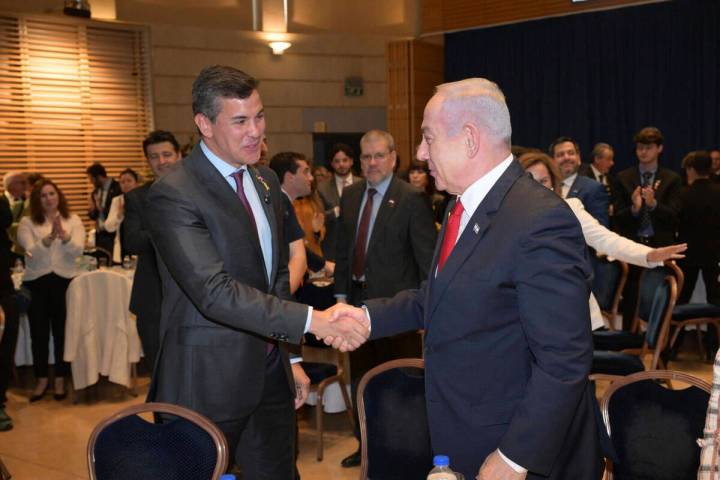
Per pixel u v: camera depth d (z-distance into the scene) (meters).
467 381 1.75
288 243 3.01
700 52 8.16
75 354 4.89
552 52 9.17
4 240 4.57
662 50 8.40
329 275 4.59
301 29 9.64
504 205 1.71
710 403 1.55
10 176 7.07
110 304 4.96
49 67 8.26
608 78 8.80
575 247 1.64
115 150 8.78
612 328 4.85
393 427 2.40
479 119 1.72
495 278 1.67
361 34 9.91
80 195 8.59
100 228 7.15
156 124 9.00
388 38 10.04
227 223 2.14
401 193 3.73
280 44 9.52
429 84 9.93
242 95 2.07
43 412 4.88
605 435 1.88
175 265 2.09
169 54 9.01
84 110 8.52
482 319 1.70
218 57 9.27
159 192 2.13
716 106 8.11
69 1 7.97
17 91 8.08
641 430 2.13
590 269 1.67
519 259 1.64
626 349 4.24
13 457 4.09
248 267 2.17
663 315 3.88
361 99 10.07
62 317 5.09
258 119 2.11
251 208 2.27
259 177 2.35
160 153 3.53
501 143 1.74
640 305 4.29
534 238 1.62
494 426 1.72
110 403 5.05
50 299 5.09
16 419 4.74
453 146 1.74
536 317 1.61
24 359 5.47
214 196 2.14
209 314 2.07
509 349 1.71
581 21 8.91
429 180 6.04
